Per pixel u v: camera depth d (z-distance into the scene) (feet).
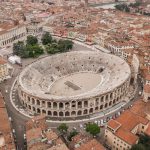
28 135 534.78
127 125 577.43
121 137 548.72
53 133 557.33
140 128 596.70
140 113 623.77
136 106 650.02
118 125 568.82
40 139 532.73
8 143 528.22
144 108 640.17
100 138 604.49
